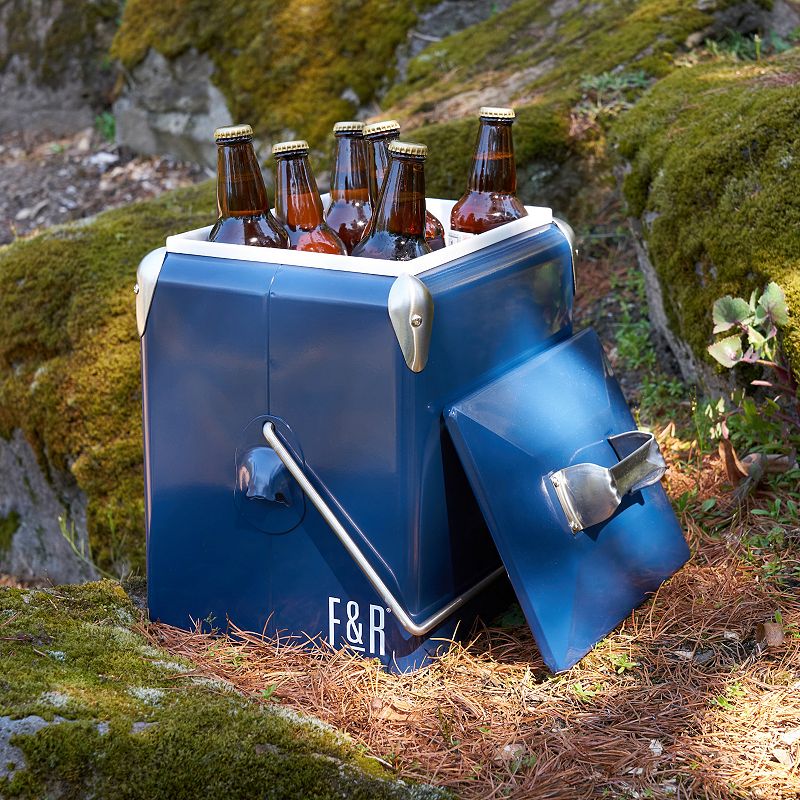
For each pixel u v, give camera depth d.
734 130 2.96
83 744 1.63
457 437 1.89
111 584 2.35
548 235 2.25
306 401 1.92
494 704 1.92
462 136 4.10
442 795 1.64
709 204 2.90
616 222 4.08
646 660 2.03
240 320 1.95
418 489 1.88
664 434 2.91
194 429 2.05
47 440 3.36
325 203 2.45
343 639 2.03
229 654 2.06
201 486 2.07
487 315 2.01
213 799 1.60
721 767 1.73
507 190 2.24
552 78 4.59
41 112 7.95
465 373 1.97
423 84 5.41
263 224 2.08
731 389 2.73
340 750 1.73
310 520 1.99
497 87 4.88
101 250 3.60
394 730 1.85
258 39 6.27
